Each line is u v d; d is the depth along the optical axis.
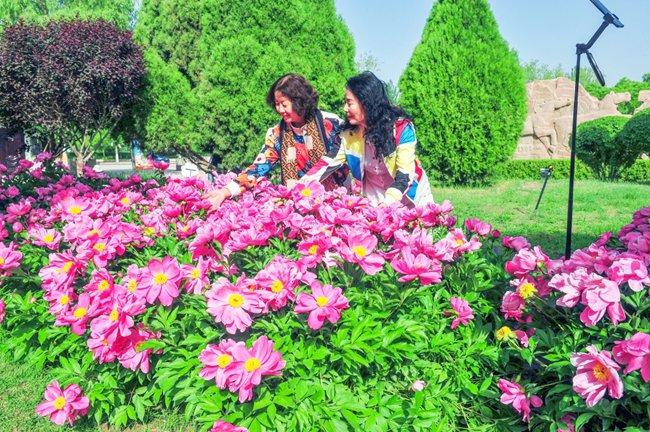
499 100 13.52
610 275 2.12
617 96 19.48
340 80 12.98
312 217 2.73
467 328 2.51
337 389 2.18
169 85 14.09
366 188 3.75
